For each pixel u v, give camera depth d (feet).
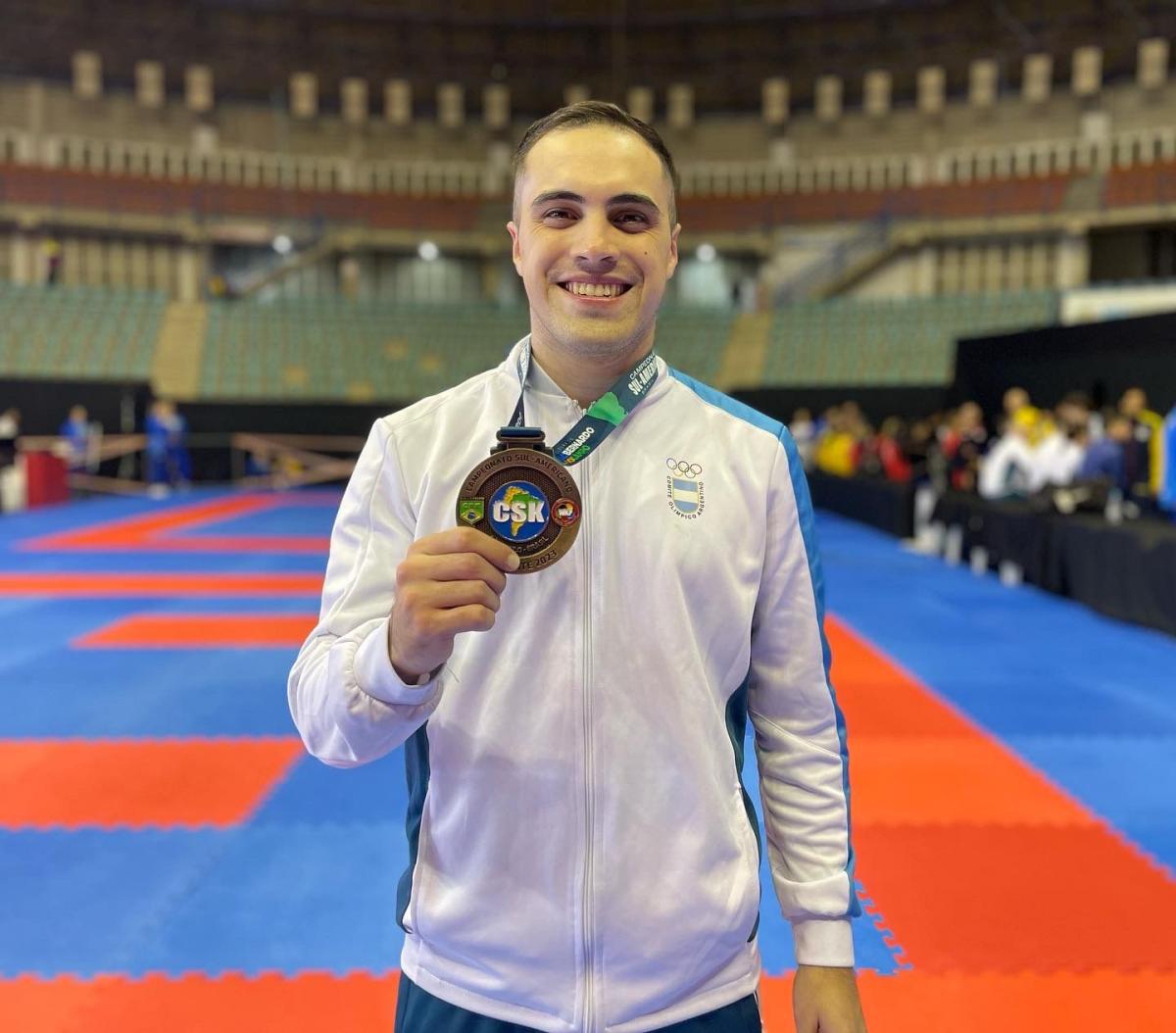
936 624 24.98
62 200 84.07
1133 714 17.37
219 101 92.22
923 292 83.92
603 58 92.68
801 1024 4.39
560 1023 4.05
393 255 94.02
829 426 58.29
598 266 4.02
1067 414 31.94
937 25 86.17
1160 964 9.44
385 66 91.97
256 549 38.73
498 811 4.07
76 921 10.05
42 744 15.61
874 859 11.63
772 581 4.41
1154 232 81.20
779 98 92.12
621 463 4.21
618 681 4.04
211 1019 8.45
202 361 76.18
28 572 32.91
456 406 4.42
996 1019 8.60
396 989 8.91
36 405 63.31
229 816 12.71
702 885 4.07
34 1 81.92
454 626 3.48
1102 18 80.33
